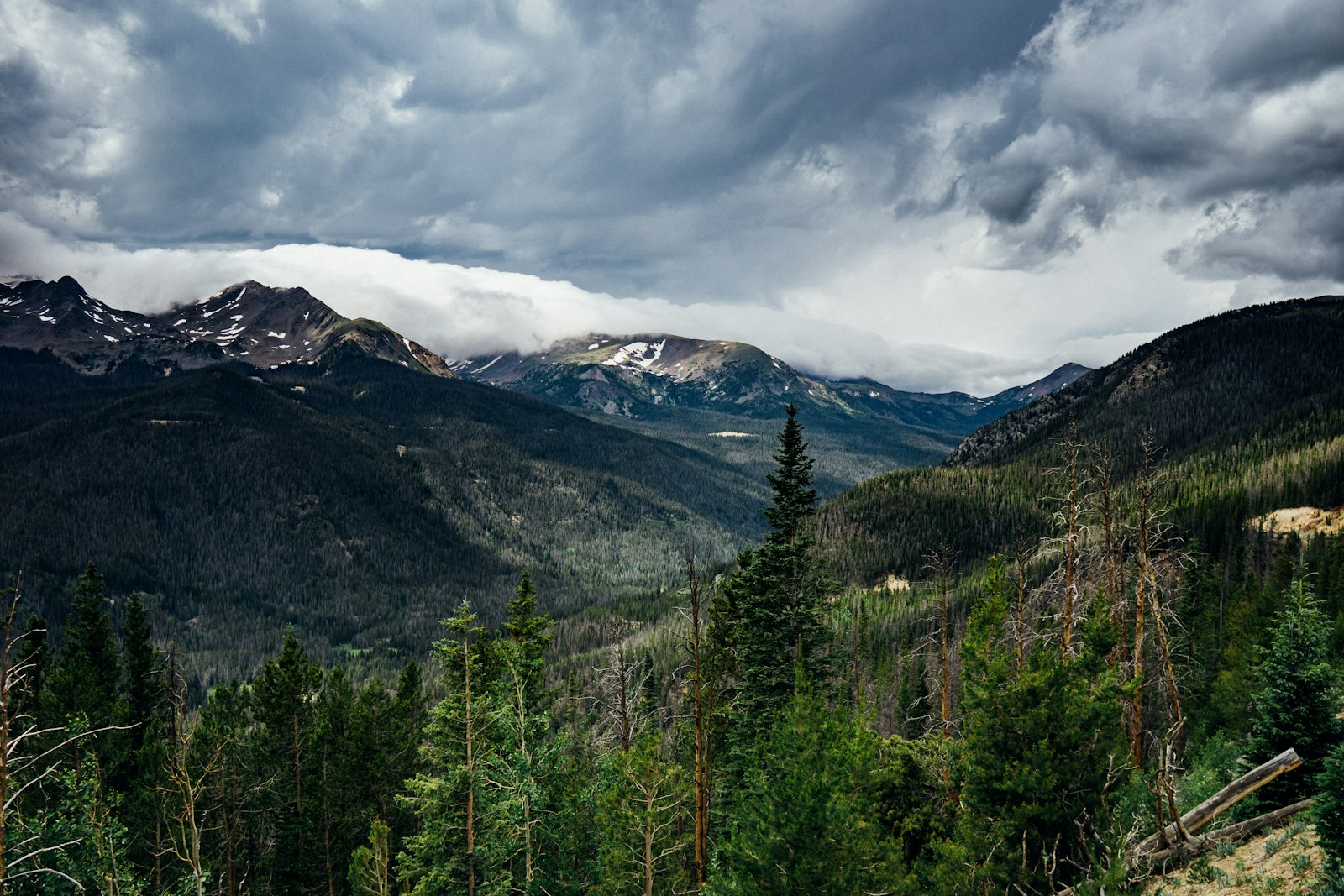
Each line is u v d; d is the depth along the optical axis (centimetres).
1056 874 1806
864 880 1881
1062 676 1911
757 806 2070
